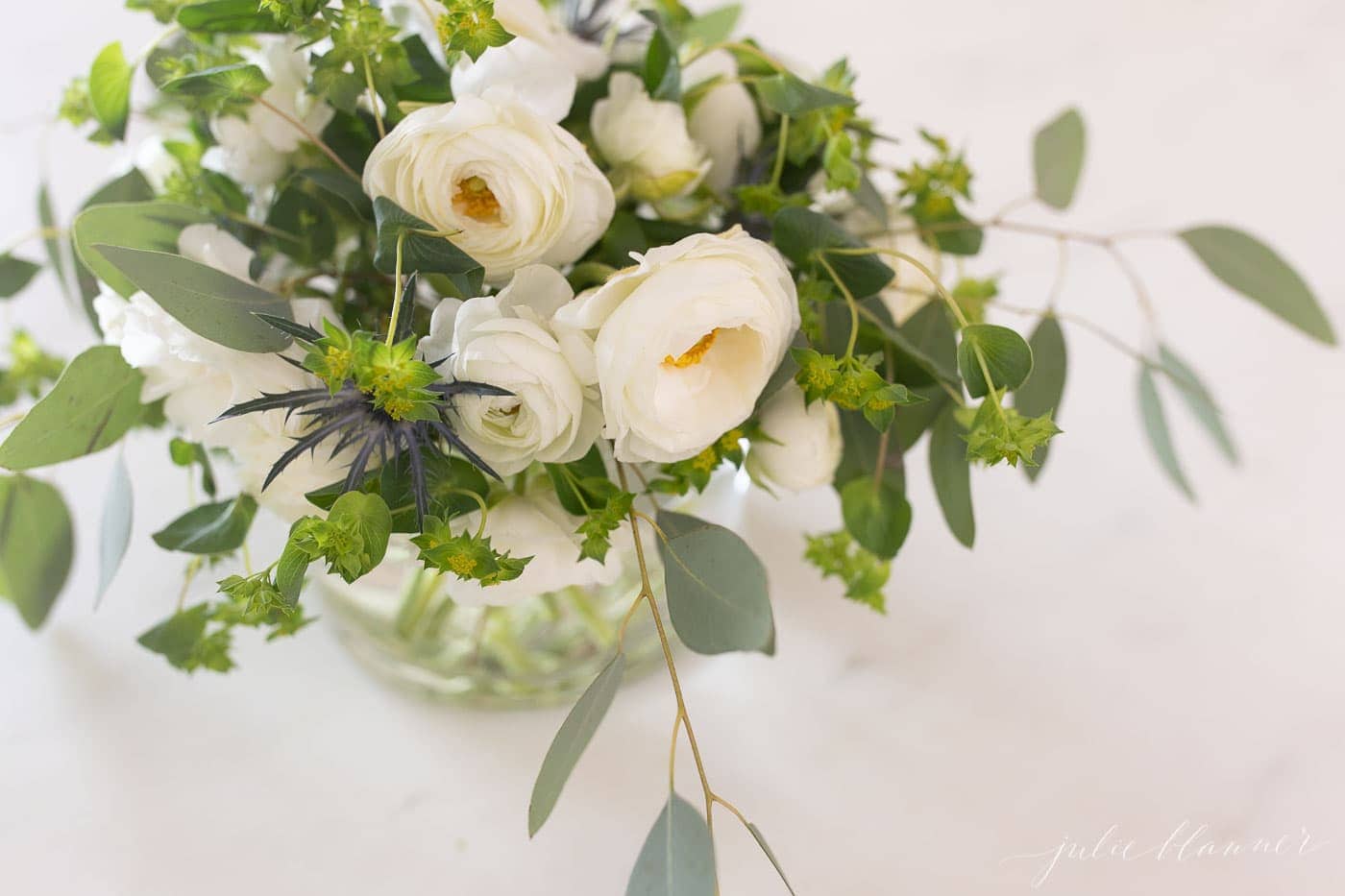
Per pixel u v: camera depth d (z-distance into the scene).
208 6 0.45
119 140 0.50
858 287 0.48
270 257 0.50
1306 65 0.86
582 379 0.43
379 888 0.58
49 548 0.58
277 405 0.41
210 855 0.59
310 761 0.61
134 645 0.64
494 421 0.43
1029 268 0.79
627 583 0.57
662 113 0.47
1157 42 0.87
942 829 0.60
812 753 0.61
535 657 0.59
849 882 0.58
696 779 0.60
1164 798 0.60
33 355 0.59
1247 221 0.80
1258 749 0.62
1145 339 0.76
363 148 0.49
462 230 0.44
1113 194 0.82
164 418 0.51
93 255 0.46
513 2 0.46
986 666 0.64
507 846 0.59
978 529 0.69
